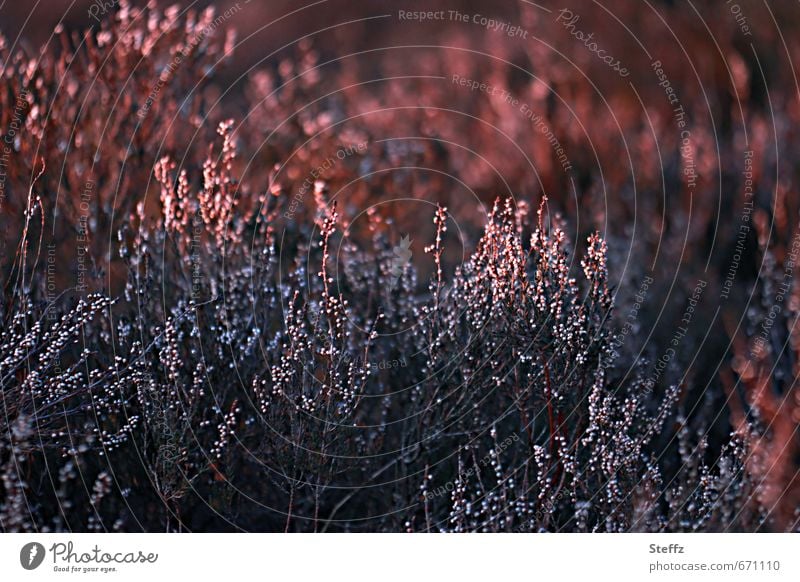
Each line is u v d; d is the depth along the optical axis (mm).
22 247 2607
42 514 2555
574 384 2650
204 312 2795
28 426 2404
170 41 3754
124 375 2617
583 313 2611
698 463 2781
